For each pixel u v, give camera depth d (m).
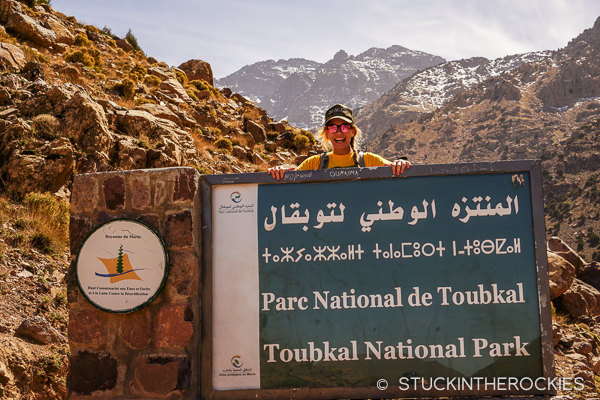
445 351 3.09
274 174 3.30
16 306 5.67
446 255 3.17
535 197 3.17
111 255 3.21
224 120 29.44
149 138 14.92
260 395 3.10
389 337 3.12
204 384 3.10
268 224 3.28
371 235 3.22
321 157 3.82
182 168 3.28
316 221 3.26
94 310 3.22
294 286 3.21
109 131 13.09
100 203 3.33
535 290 3.11
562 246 11.63
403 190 3.25
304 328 3.16
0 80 13.02
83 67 22.36
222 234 3.28
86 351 3.19
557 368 5.83
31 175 9.36
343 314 3.16
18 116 11.38
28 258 6.83
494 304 3.12
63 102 11.98
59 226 8.00
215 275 3.24
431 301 3.14
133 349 3.15
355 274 3.19
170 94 27.27
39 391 4.64
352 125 3.77
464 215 3.20
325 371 3.12
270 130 33.09
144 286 3.15
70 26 31.92
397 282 3.17
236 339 3.17
